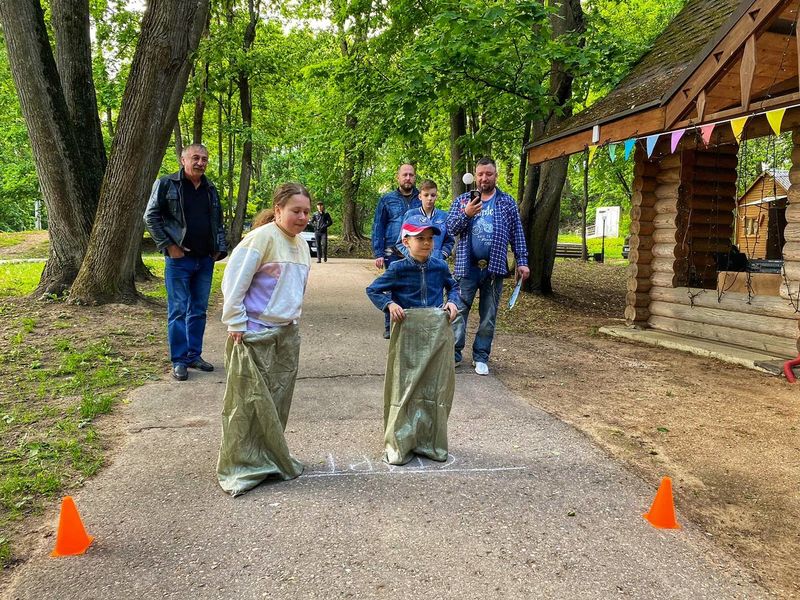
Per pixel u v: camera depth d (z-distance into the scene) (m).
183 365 5.16
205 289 5.41
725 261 8.50
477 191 5.36
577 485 3.26
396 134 11.80
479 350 5.71
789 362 5.68
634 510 3.00
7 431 3.78
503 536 2.71
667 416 4.50
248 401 3.10
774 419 4.46
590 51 9.48
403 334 3.48
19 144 31.41
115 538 2.63
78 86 8.55
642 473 3.45
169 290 5.16
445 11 9.17
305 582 2.34
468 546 2.62
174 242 4.97
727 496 3.21
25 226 44.28
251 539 2.64
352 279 13.41
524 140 12.09
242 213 23.41
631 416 4.49
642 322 8.20
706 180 8.08
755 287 6.68
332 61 13.93
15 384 4.74
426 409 3.54
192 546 2.58
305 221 3.12
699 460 3.68
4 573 2.37
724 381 5.57
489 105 11.30
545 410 4.57
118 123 7.50
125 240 7.75
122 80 20.23
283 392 3.27
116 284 7.80
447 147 19.70
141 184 7.64
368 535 2.69
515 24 9.08
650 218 8.09
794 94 4.88
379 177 27.73
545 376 5.66
